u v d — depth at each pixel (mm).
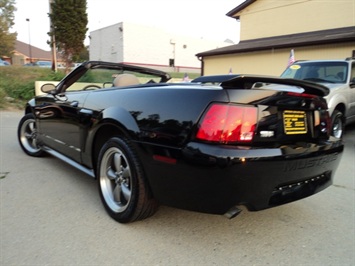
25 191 2992
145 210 2264
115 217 2414
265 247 2146
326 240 2266
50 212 2555
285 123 2080
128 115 2285
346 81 6020
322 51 11625
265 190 1891
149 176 2123
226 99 1823
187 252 2045
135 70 3775
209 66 16578
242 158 1761
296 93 2102
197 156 1814
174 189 1997
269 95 1937
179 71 41938
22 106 10078
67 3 15758
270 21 15656
